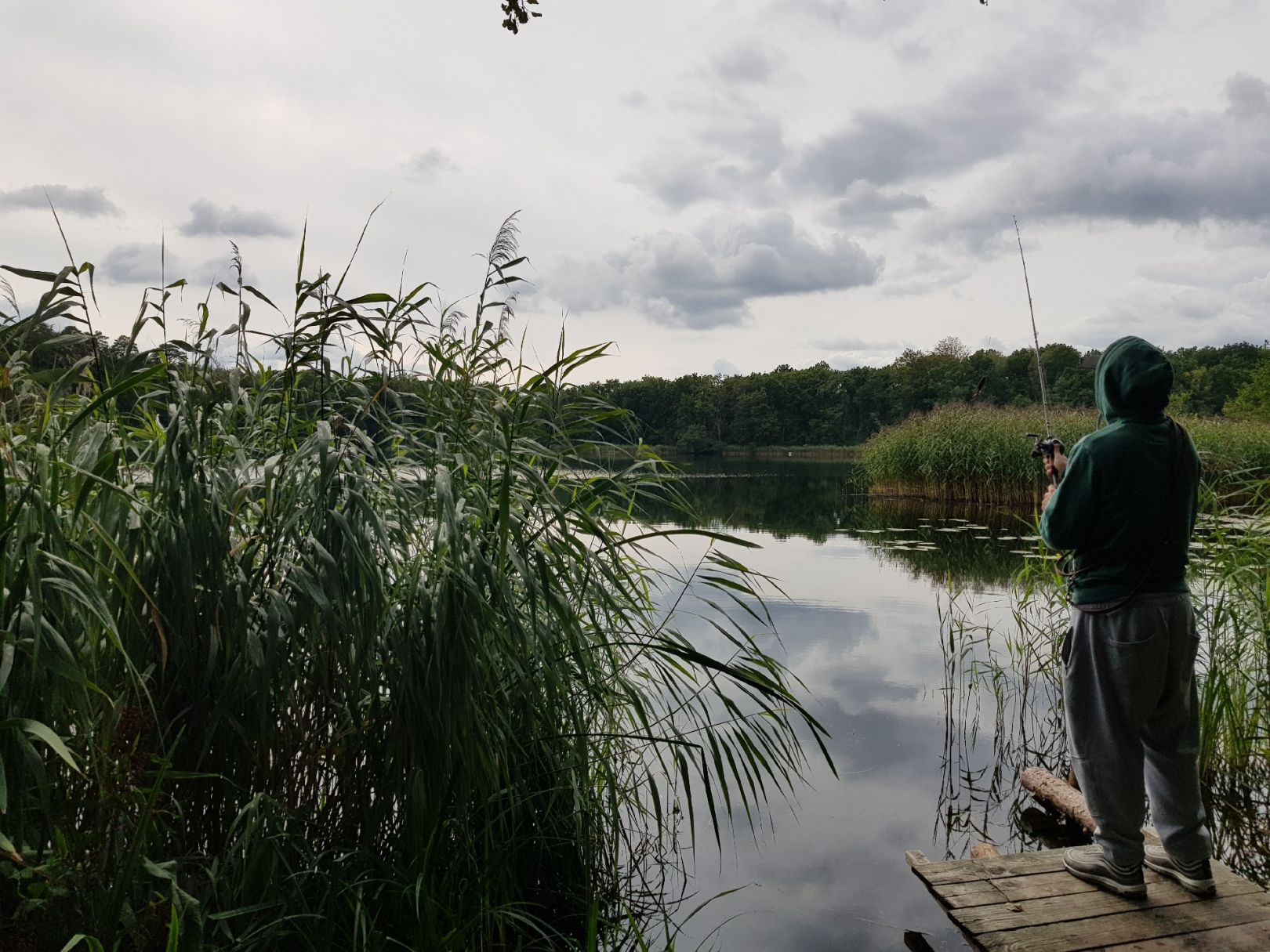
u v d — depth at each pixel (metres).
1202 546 4.85
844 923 3.10
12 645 1.80
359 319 2.61
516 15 4.27
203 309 2.56
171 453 2.27
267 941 2.17
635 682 3.45
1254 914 2.73
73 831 2.02
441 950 2.35
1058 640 5.54
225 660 2.32
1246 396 49.19
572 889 3.16
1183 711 2.71
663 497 3.37
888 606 8.27
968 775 4.47
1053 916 2.76
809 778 4.45
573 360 3.04
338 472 2.59
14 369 2.26
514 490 2.93
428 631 2.54
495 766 2.59
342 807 2.58
